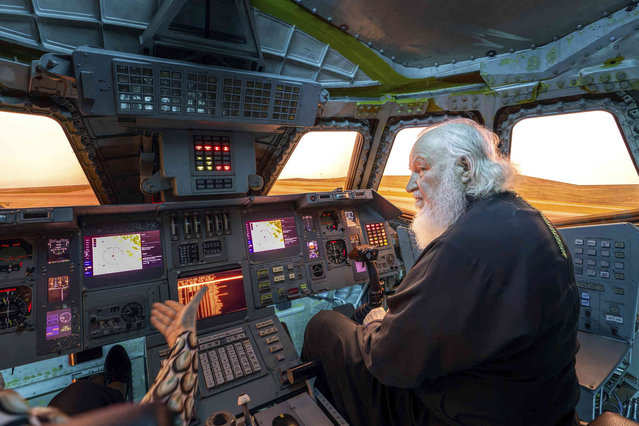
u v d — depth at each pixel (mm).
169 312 749
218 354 1715
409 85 2971
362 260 2178
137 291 1846
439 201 1136
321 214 2586
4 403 270
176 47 1879
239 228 2232
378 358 1136
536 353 912
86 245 1800
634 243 1969
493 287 903
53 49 1938
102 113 1730
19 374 2053
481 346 907
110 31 2004
